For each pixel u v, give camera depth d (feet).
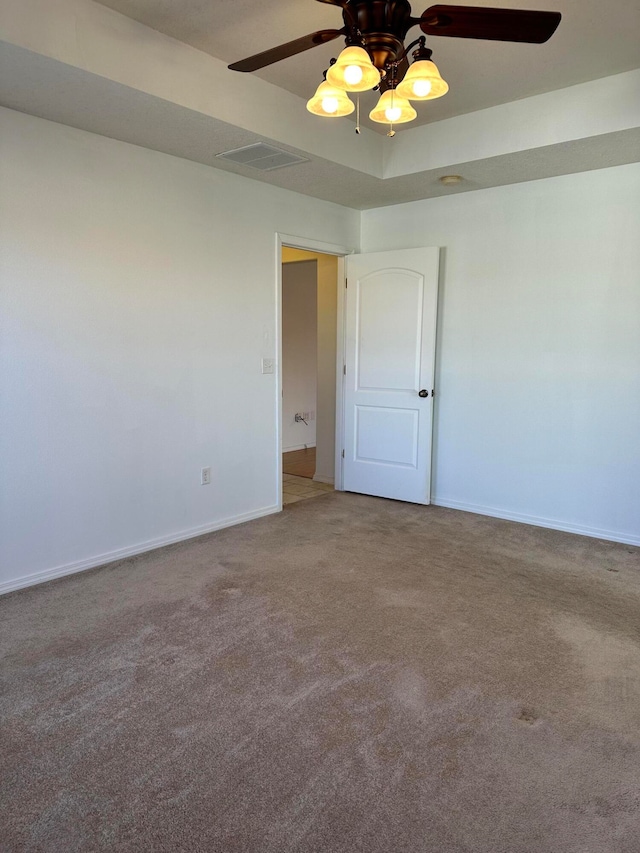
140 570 10.48
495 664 7.54
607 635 8.32
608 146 10.56
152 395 11.30
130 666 7.38
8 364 9.21
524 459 13.51
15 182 9.03
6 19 6.82
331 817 5.11
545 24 5.61
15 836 4.87
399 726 6.31
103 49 7.79
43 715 6.41
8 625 8.40
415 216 14.70
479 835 4.95
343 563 10.93
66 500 10.14
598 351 12.27
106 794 5.33
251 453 13.50
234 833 4.93
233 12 7.88
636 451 11.99
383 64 6.12
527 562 11.10
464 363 14.23
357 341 15.49
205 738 6.09
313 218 14.33
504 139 11.00
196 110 9.00
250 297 13.02
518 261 13.14
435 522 13.57
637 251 11.63
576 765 5.77
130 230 10.61
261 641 8.02
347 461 16.16
